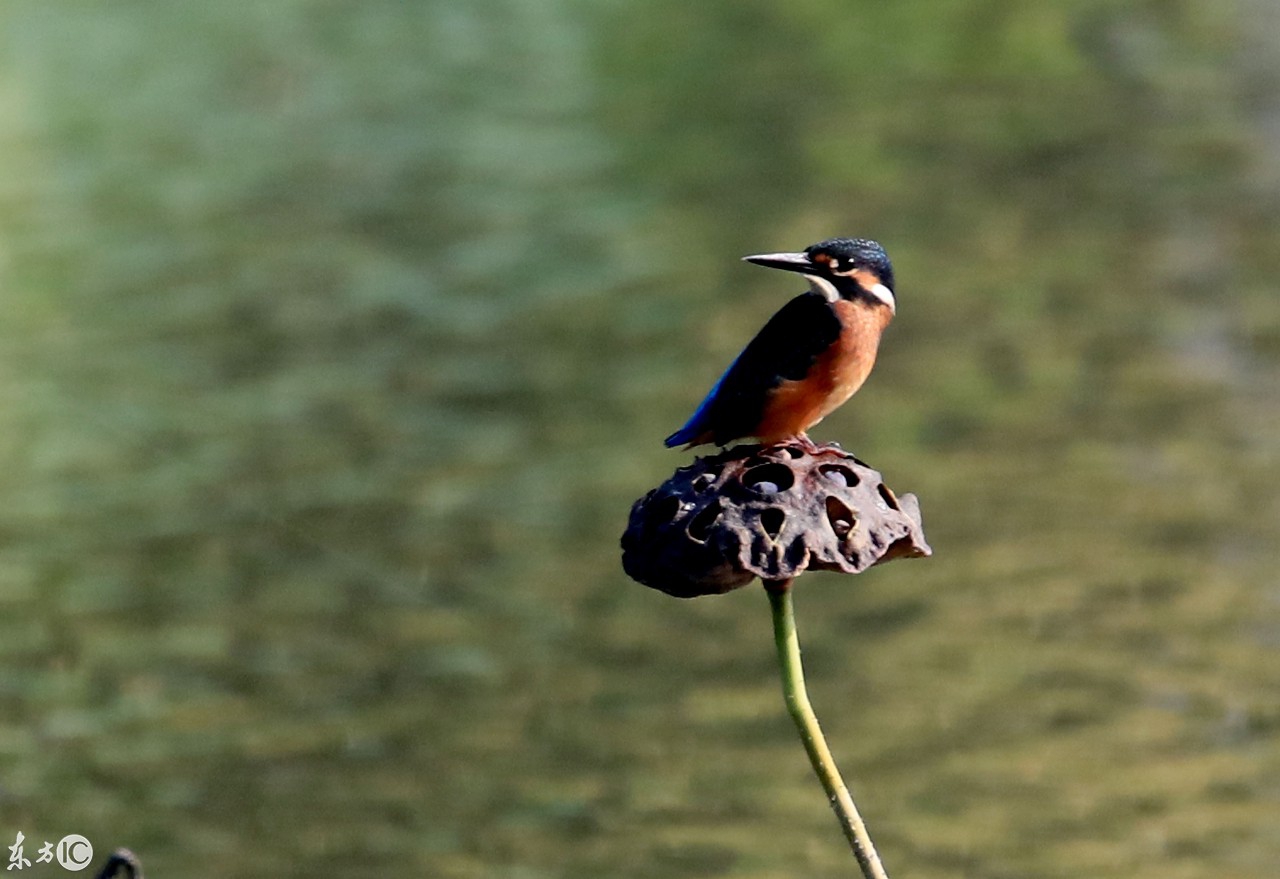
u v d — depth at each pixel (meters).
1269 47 32.53
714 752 12.35
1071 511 15.84
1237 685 12.78
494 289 22.55
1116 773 11.84
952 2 37.22
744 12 37.28
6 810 11.75
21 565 15.41
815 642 13.88
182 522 16.19
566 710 12.92
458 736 12.66
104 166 28.16
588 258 23.62
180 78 33.22
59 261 23.92
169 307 22.20
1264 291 21.22
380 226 25.23
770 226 24.55
